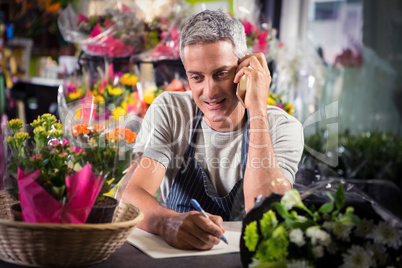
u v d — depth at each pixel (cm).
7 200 133
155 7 294
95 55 291
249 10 309
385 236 101
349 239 100
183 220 131
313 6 508
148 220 146
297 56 339
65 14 297
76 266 112
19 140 116
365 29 513
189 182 180
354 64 507
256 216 108
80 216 111
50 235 106
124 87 272
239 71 167
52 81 546
